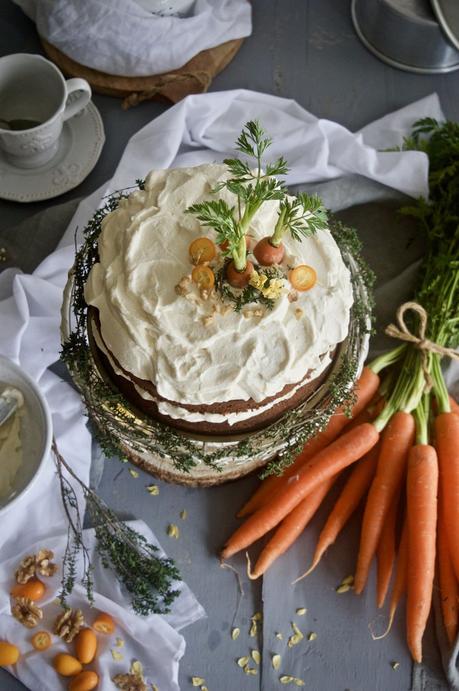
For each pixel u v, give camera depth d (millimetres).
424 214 1126
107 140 1182
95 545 1032
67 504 1045
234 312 876
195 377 876
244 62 1234
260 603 1047
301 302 893
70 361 952
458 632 1027
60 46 1167
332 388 955
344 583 1056
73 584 981
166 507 1072
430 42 1201
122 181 1096
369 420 1093
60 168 1135
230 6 1202
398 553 1073
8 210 1141
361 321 999
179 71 1191
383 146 1189
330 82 1234
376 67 1245
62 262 1067
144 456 1034
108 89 1189
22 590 1012
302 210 925
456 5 1178
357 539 1076
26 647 1008
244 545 1038
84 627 1017
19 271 1096
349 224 1172
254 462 1030
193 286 878
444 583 1044
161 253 893
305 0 1265
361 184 1144
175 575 1010
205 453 945
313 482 1042
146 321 882
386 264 1160
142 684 1001
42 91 1114
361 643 1038
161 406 907
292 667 1027
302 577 1038
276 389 884
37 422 966
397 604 1048
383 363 1080
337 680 1025
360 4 1248
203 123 1131
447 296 1075
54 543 1028
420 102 1201
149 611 1020
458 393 1111
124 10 1119
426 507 1030
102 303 904
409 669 1032
